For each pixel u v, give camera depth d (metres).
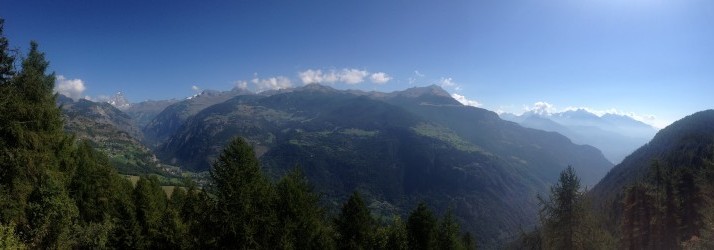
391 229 49.41
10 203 30.20
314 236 38.16
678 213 54.50
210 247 29.56
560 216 30.98
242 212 28.94
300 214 36.09
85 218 45.94
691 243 39.81
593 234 30.44
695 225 53.34
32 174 32.19
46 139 34.47
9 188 30.58
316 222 38.38
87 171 47.25
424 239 47.66
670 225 54.62
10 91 30.39
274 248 32.22
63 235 33.94
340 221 44.94
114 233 39.19
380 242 47.22
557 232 31.19
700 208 50.69
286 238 33.28
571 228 30.58
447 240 50.62
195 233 31.14
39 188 32.97
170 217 41.09
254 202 30.02
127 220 40.03
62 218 33.94
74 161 47.03
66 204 34.91
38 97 34.28
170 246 39.53
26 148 31.75
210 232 29.42
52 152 38.38
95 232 37.59
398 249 46.38
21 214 31.25
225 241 29.31
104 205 47.59
